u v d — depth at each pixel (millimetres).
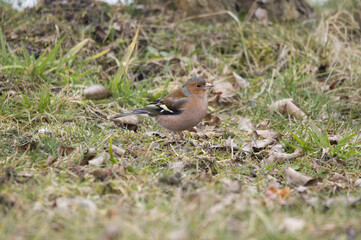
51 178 7898
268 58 16172
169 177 8086
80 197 7363
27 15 16953
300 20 18203
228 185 8031
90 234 5984
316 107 13383
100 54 14289
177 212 6742
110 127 11672
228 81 14875
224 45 16641
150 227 6219
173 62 15719
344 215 6801
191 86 11000
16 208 6715
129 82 13273
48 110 11812
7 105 11484
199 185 7992
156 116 11039
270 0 18109
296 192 8078
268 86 14609
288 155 9953
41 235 5953
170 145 10516
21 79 12984
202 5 17828
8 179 7812
